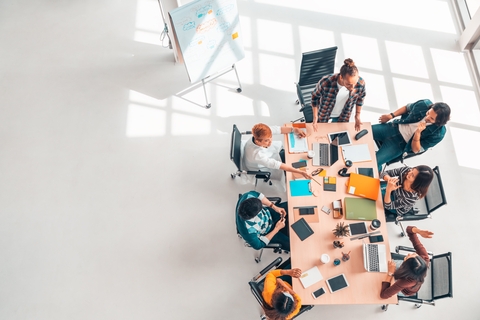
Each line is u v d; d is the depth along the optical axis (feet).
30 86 17.15
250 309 13.15
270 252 13.92
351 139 12.69
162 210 14.73
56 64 17.58
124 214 14.71
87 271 13.92
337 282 10.78
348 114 13.12
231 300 13.30
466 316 12.84
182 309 13.26
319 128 12.90
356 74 11.13
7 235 14.56
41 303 13.52
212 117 16.25
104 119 16.39
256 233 11.27
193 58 14.05
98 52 17.80
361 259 11.05
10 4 19.11
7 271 14.02
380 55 17.15
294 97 16.53
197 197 14.88
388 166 15.15
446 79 16.63
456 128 15.71
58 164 15.64
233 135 12.38
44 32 18.35
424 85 16.55
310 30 17.76
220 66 15.10
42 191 15.20
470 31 16.33
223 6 13.00
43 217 14.79
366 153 12.41
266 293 10.28
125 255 14.10
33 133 16.24
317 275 10.90
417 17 17.90
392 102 16.28
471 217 14.24
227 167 15.31
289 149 12.57
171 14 12.36
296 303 10.28
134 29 18.22
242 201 11.35
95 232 14.49
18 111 16.65
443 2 18.21
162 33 16.72
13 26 18.54
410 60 17.02
